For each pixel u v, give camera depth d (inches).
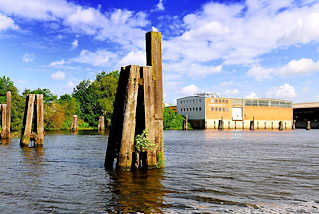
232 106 4635.8
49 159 685.9
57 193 364.8
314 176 490.0
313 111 5723.4
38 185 408.8
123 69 498.6
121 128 485.7
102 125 2650.1
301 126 6131.9
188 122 4648.1
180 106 4958.2
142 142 482.9
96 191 374.0
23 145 959.6
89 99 3767.2
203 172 521.0
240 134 2657.5
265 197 353.4
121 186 399.2
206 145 1244.5
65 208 306.5
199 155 820.6
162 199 339.6
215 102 4471.0
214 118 4456.2
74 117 2559.1
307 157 775.1
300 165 620.1
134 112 477.1
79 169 538.9
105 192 369.1
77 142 1282.0
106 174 478.0
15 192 370.0
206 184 419.5
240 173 515.5
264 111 4997.5
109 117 3376.0
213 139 1764.3
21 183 422.0
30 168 554.6
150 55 492.7
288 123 5354.3
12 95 2105.1
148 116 484.1
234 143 1389.0
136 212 294.4
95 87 3491.6
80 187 395.2
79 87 4473.4
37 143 968.3
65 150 904.3
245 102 4778.5
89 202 326.6
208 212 296.7
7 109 1179.9
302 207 315.3
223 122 4507.9
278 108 5201.8
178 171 520.1
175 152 913.5
